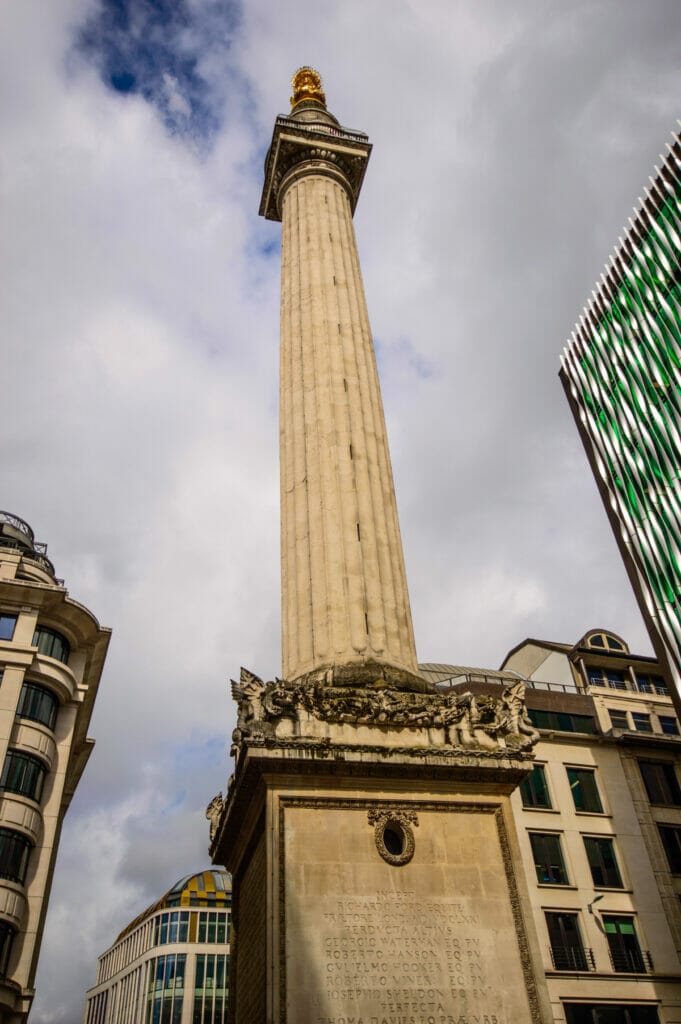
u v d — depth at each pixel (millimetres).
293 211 38375
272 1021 17484
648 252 59906
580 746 46469
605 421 62000
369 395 31078
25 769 44281
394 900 19609
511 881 20641
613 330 62719
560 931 39906
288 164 41500
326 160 40938
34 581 52469
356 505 27469
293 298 34312
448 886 20141
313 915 19016
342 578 25859
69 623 50656
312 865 19656
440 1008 18406
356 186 42625
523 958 19531
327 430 29234
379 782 21156
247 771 20672
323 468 28359
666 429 55875
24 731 45125
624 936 40656
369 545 26797
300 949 18500
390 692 22797
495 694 48438
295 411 30531
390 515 28391
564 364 68000
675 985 39406
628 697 51031
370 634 24906
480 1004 18672
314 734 21203
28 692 46688
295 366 31859
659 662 52312
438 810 21281
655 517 55375
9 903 40406
